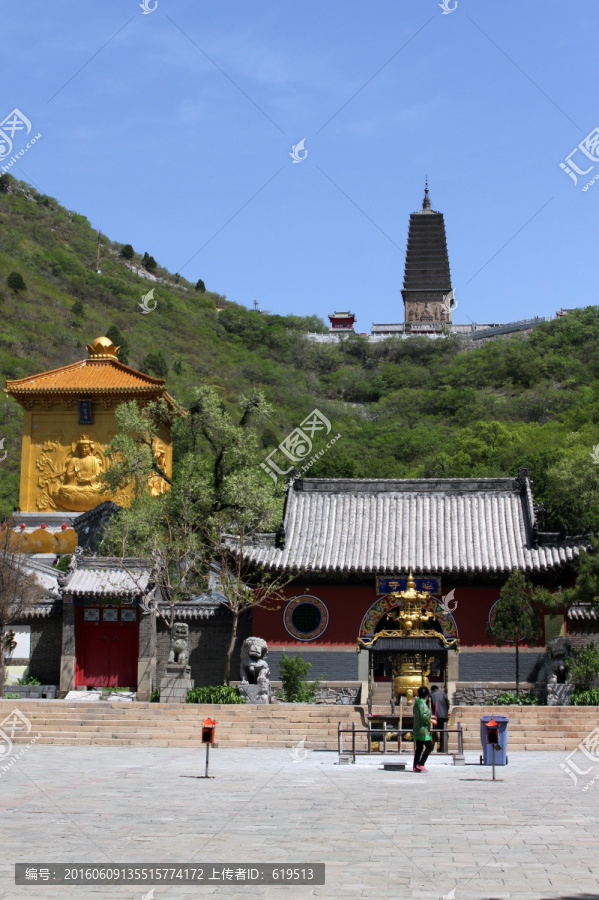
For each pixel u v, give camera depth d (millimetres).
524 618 38125
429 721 23062
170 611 44438
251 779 21391
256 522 45625
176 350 144500
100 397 72250
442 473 101125
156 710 33062
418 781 21000
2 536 55562
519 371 147875
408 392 152125
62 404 73000
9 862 12227
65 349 122438
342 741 30750
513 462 92062
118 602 45562
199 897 10609
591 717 31391
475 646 41500
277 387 146875
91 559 46188
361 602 42562
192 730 31406
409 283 185500
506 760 24938
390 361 175875
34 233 160625
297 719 32281
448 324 185125
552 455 86062
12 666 45938
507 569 40719
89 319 136250
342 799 17906
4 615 43031
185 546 46156
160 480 71312
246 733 31469
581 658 37156
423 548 42531
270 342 174500
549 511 60188
